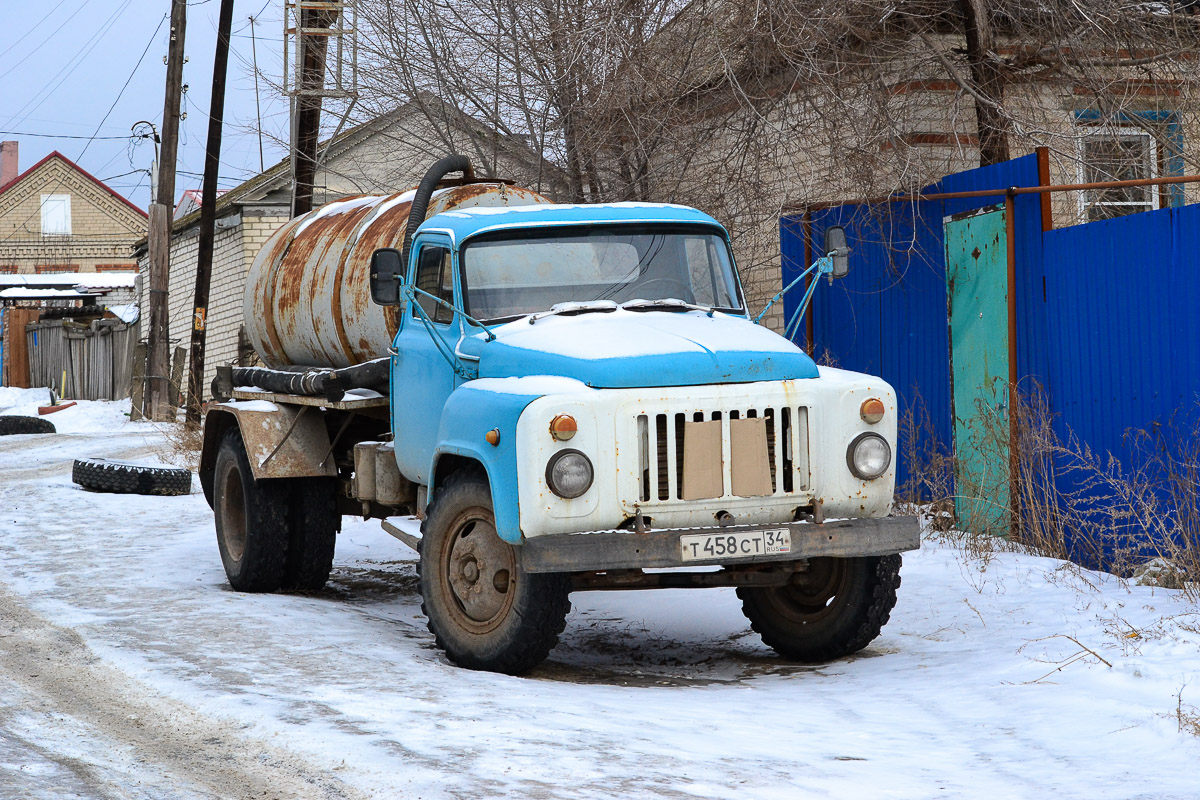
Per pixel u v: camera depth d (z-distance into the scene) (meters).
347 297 8.81
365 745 4.85
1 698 5.85
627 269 7.53
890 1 10.98
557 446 6.11
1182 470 8.18
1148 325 8.45
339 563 11.16
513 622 6.41
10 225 60.00
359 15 14.29
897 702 5.98
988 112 11.26
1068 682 6.00
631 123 12.42
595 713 5.49
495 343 6.94
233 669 6.27
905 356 11.00
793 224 11.98
